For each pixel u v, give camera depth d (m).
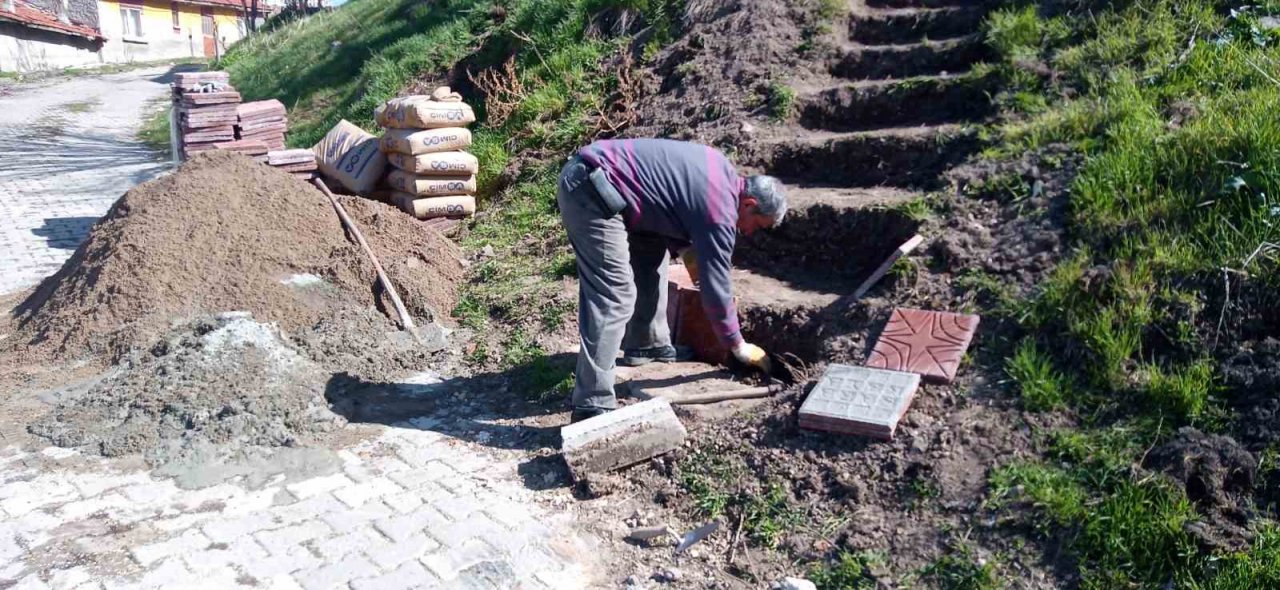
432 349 5.68
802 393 4.30
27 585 3.44
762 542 3.68
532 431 4.68
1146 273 4.19
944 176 5.50
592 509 4.00
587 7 9.23
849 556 3.48
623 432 4.15
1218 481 3.40
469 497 4.09
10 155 14.52
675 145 4.25
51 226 9.55
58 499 4.05
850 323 4.84
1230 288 3.99
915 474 3.74
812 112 6.80
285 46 18.70
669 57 8.10
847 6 7.75
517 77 9.07
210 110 8.12
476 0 11.26
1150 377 3.79
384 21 14.66
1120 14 6.29
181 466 4.34
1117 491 3.41
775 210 4.21
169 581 3.47
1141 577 3.19
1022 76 6.10
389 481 4.23
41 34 34.66
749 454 4.06
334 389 5.09
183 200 6.33
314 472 4.31
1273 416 3.54
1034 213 4.89
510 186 7.86
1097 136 5.25
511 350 5.52
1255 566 3.07
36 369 5.35
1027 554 3.35
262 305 5.78
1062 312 4.23
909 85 6.46
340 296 6.03
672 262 5.92
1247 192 4.31
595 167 4.20
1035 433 3.78
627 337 5.12
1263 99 4.86
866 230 5.45
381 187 7.79
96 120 20.06
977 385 4.11
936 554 3.43
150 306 5.64
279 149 8.55
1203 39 5.73
